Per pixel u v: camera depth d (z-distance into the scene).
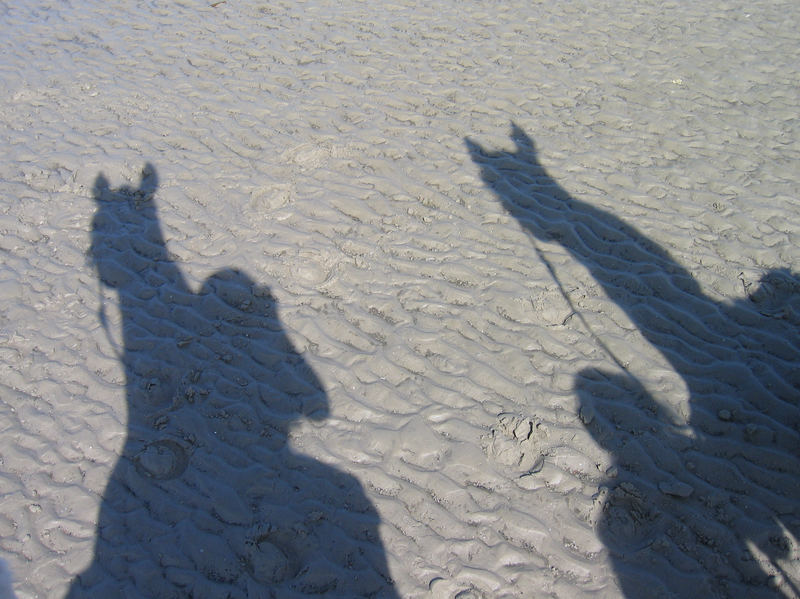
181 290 2.56
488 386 2.21
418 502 1.97
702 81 3.41
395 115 3.31
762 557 1.83
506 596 1.81
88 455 2.12
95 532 1.96
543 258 2.58
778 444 2.02
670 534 1.88
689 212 2.71
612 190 2.83
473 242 2.66
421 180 2.94
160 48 4.02
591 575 1.83
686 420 2.09
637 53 3.67
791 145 2.99
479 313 2.41
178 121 3.35
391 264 2.60
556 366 2.24
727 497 1.94
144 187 2.98
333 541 1.91
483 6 4.34
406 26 4.13
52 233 2.81
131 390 2.28
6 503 2.03
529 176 2.92
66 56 3.99
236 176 3.00
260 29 4.21
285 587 1.84
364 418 2.15
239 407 2.21
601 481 1.99
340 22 4.23
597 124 3.18
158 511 2.00
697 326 2.32
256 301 2.51
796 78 3.38
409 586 1.83
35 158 3.17
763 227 2.62
